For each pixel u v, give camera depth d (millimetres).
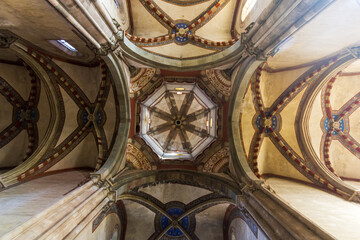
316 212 4301
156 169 7855
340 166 6875
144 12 8281
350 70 6586
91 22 4281
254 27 5164
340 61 5617
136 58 6836
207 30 8547
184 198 8719
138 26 8656
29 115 7570
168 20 8242
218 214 9047
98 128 7453
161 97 9641
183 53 7957
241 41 6039
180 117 10602
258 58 5457
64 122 7246
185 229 9031
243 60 6391
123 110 7145
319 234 3062
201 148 8633
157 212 9055
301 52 5738
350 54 5230
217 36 8547
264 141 7410
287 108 7129
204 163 7809
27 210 3893
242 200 5574
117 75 6414
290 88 6898
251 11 6855
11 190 5066
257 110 7270
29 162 6211
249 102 7211
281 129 7227
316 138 6930
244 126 7273
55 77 6824
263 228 4141
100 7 4262
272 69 7168
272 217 4094
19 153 7602
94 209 4766
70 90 7207
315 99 6770
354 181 6547
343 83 6852
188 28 8312
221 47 7551
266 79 7242
